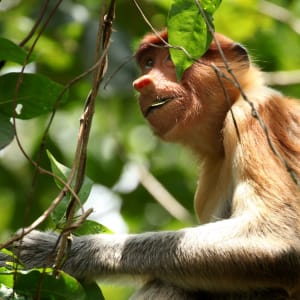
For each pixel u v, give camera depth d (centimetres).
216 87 1176
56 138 1759
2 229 1694
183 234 1025
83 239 1054
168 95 1170
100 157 1789
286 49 1831
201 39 845
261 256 974
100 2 1703
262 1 1761
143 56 1242
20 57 842
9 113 844
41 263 1005
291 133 1096
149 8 1667
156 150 1922
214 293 1084
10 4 1722
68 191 846
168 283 1073
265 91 1139
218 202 1136
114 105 1853
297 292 1038
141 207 1789
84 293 793
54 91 847
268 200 1011
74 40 1709
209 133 1183
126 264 1031
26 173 1717
